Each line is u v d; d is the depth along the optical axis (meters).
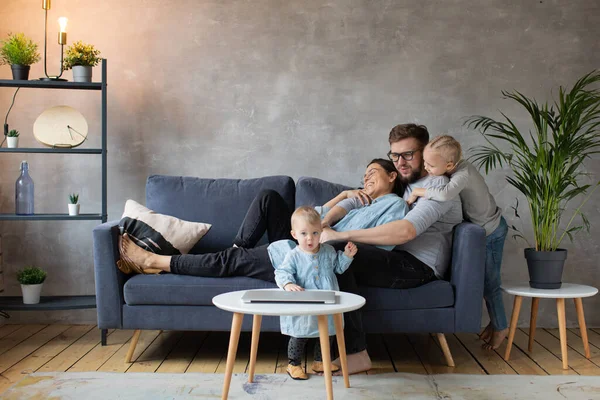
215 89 3.89
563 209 3.64
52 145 3.65
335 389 2.63
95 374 2.82
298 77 3.88
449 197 2.96
